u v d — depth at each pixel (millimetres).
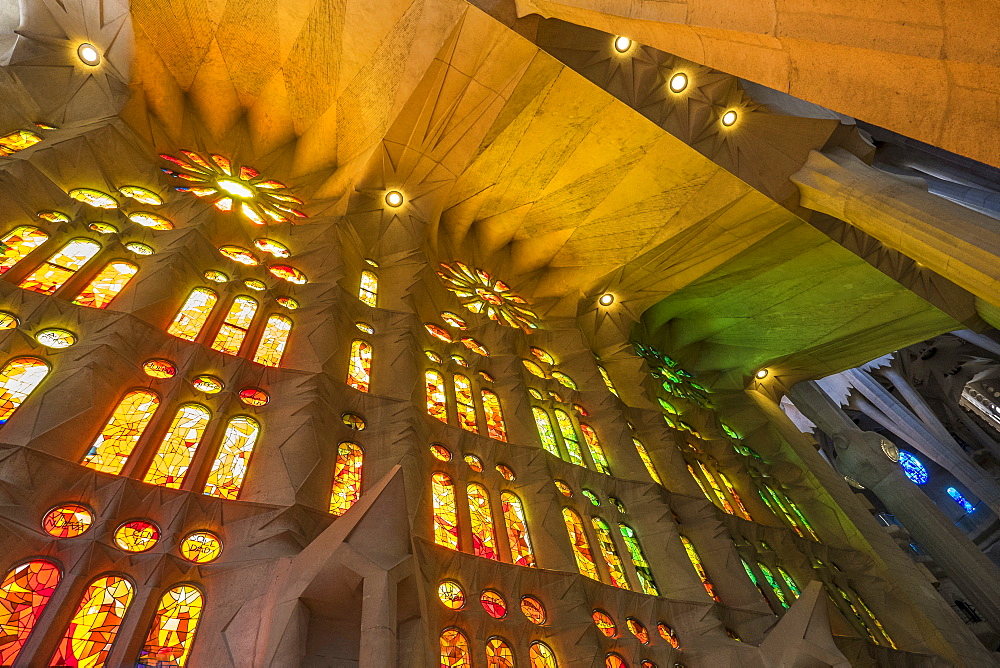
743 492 21812
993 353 31531
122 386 10922
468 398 16625
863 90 7078
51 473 9078
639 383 21969
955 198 20031
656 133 18906
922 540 25625
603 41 15562
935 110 6445
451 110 18203
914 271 17859
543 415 18281
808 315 25141
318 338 14180
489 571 11984
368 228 18969
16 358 10336
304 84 18672
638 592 14047
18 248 11883
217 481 10781
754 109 16500
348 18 16781
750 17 7680
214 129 19125
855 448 28297
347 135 19234
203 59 17938
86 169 14164
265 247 16703
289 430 11828
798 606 13398
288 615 8195
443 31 16562
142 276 12836
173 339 12062
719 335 28016
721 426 25344
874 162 22562
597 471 17156
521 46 16875
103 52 15797
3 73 14398
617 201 21141
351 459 12469
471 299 20641
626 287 23422
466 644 10602
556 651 11594
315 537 10312
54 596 8047
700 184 19859
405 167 18922
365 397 13625
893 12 6348
